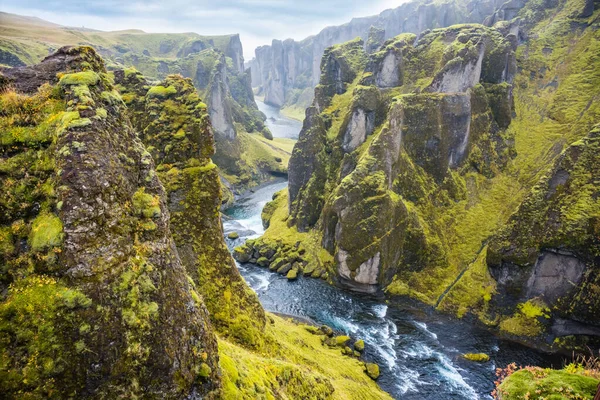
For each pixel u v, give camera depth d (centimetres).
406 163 9450
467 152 10119
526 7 14762
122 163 1798
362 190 8488
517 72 11894
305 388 3291
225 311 3791
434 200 9550
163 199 2048
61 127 1570
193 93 4172
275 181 19525
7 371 1344
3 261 1459
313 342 6028
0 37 13250
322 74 13438
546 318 6762
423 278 8462
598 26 11650
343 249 8481
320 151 11438
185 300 1945
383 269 8269
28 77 1791
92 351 1470
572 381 1791
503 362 6203
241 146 19900
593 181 6769
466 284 7931
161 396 1656
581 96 10412
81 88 1708
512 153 10244
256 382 2512
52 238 1448
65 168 1498
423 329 7144
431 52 11112
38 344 1391
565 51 11850
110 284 1553
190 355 1861
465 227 9162
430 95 9738
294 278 9125
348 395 4128
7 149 1574
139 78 4331
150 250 1809
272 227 11688
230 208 15350
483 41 10138
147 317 1647
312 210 10931
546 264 6925
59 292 1440
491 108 10662
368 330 7056
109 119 1800
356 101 10525
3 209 1512
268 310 7638
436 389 5509
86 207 1506
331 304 7994
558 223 6812
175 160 3906
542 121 10588
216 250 4012
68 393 1425
